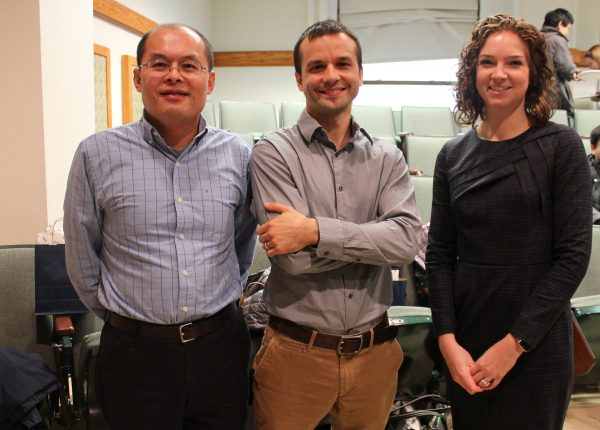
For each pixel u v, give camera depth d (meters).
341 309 1.33
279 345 1.36
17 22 2.56
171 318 1.27
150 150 1.32
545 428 1.35
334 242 1.24
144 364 1.28
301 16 7.04
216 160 1.37
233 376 1.37
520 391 1.34
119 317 1.29
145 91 1.31
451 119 5.11
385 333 1.41
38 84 2.57
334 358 1.34
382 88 7.16
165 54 1.28
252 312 1.85
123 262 1.29
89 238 1.33
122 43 4.53
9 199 2.62
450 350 1.39
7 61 2.57
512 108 1.38
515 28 1.36
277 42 7.09
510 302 1.35
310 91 1.33
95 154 1.30
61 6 2.72
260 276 2.07
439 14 6.94
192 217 1.30
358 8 7.02
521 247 1.34
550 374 1.32
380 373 1.40
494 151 1.38
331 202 1.35
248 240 1.55
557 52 4.81
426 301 2.52
